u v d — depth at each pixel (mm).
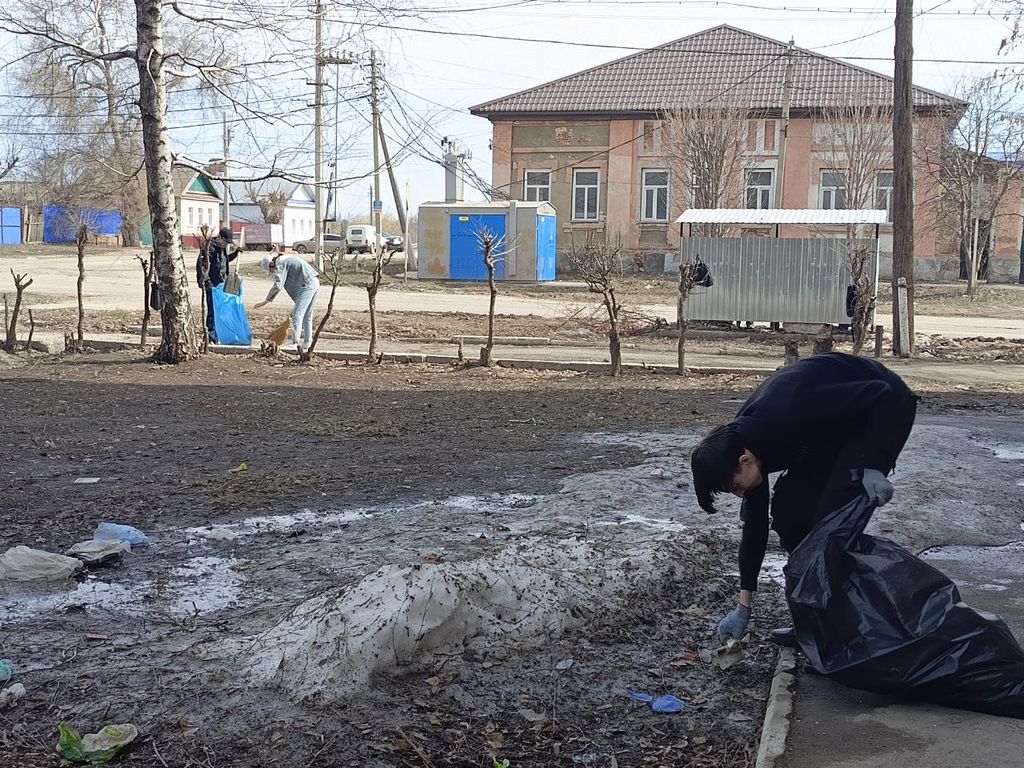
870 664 4020
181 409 11891
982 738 3701
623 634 4918
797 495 4352
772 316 22312
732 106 39938
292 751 3773
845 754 3584
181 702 4145
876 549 4203
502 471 8602
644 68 46062
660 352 19688
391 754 3771
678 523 6914
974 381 16062
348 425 10828
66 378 14586
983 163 38000
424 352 18781
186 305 16453
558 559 5465
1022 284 43438
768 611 5309
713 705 4234
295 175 17328
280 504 7422
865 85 42406
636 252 44594
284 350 18062
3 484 7938
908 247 19766
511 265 40125
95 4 16438
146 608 5320
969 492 7848
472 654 4547
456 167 41531
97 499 7492
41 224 60188
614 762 3766
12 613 5242
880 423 4059
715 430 4285
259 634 4734
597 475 8211
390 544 6332
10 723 4012
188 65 16375
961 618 4004
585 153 44969
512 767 3723
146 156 15977
